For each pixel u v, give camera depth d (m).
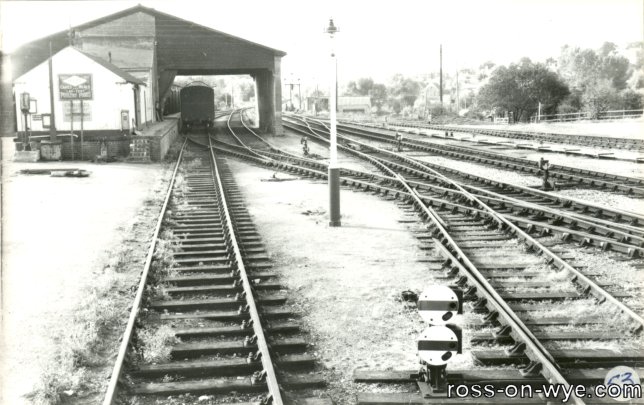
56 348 7.60
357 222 15.41
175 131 43.94
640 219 14.17
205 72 50.50
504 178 22.41
